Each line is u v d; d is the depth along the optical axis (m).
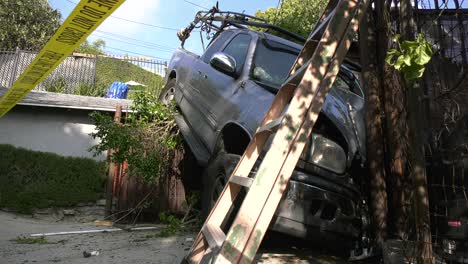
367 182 4.19
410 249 3.32
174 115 7.12
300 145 2.78
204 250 3.16
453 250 3.53
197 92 6.15
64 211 9.41
